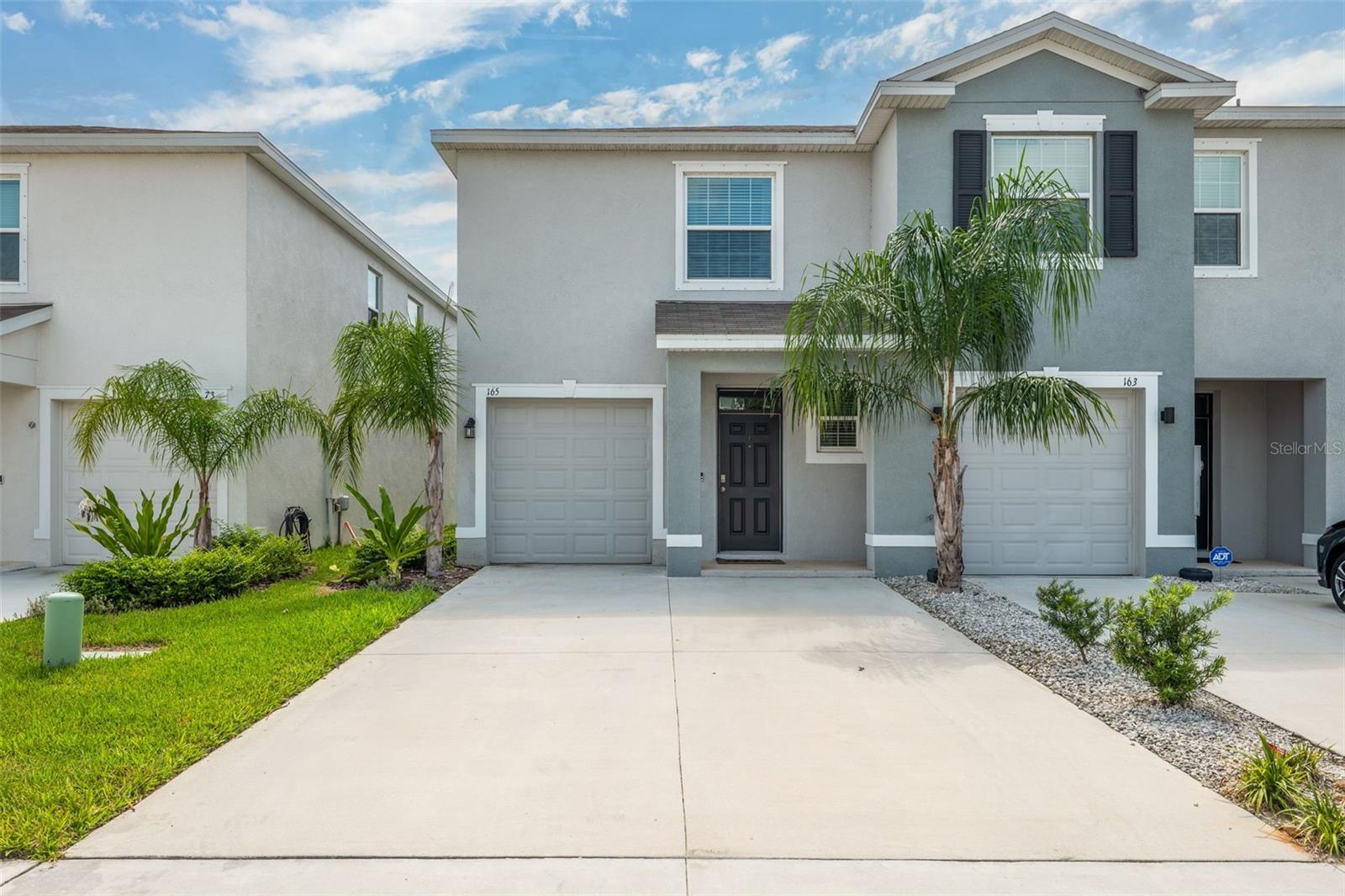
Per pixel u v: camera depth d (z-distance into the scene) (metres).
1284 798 3.59
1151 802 3.69
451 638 6.78
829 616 7.68
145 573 8.01
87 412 9.73
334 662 5.94
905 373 9.21
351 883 3.02
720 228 11.47
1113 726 4.70
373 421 9.99
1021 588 9.23
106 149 10.98
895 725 4.70
